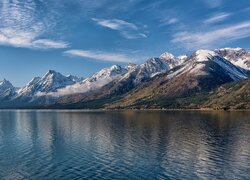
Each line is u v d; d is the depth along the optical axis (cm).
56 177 8519
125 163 9781
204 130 17325
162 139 14138
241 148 11831
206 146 12288
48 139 14912
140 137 14862
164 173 8681
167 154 10925
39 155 11169
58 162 10075
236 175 8494
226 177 8338
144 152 11300
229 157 10394
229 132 16325
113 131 17550
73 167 9431
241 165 9400
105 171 8956
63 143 13625
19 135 16638
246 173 8644
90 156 10838
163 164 9588
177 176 8431
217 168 9106
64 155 11100
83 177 8469
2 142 14150
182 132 16525
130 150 11706
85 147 12506
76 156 10881
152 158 10362
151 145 12650
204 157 10412
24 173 8925
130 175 8556
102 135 15888
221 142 13162
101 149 12012
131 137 14925
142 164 9625
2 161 10288
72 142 13825
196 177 8344
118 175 8569
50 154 11306
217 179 8188
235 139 13912
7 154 11394
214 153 11000
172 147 12162
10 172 9031
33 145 13238
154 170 8975
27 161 10269
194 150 11544
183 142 13262
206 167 9212
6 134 17175
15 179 8419
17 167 9538
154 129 18150
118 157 10594
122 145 12775
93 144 13162
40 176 8638
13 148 12600
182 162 9800
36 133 17512
